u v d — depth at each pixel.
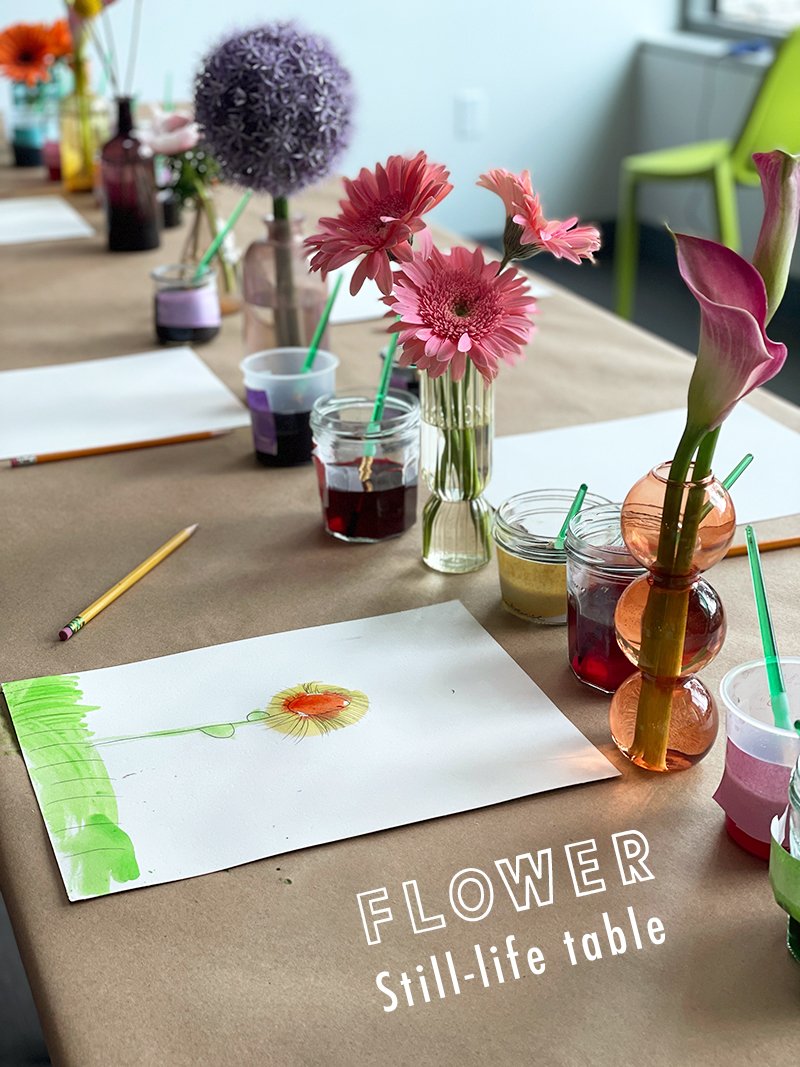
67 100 2.46
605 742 0.84
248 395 1.27
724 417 0.69
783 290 0.70
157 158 2.32
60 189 2.55
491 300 0.89
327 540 1.12
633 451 1.27
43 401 1.45
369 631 0.97
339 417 1.13
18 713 0.88
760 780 0.71
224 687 0.90
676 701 0.80
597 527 0.89
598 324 1.68
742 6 4.49
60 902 0.71
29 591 1.04
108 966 0.67
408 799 0.78
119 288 1.89
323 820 0.76
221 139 1.35
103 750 0.83
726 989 0.65
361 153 4.43
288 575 1.06
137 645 0.96
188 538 1.13
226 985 0.65
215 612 1.00
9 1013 1.58
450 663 0.92
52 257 2.07
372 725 0.85
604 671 0.88
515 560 0.96
